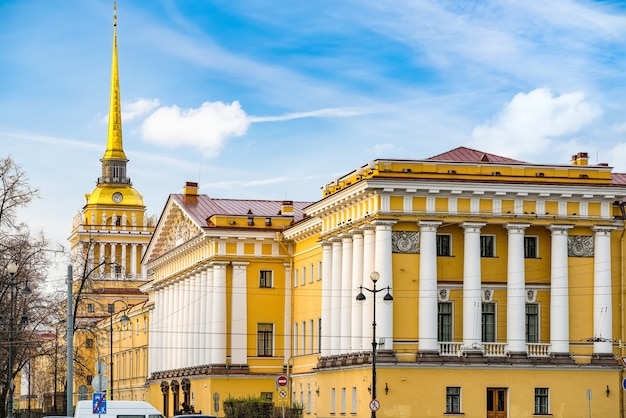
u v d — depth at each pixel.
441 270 75.69
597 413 75.31
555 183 75.50
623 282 77.75
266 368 98.00
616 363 75.94
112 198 193.38
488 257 76.50
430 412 72.88
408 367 72.94
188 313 107.69
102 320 158.00
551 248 76.88
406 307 74.00
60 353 96.62
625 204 79.19
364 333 75.31
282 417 77.69
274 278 98.94
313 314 92.31
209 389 97.00
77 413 56.81
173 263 114.56
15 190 84.38
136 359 139.00
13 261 81.88
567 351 75.50
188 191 109.50
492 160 80.12
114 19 192.62
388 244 73.75
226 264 98.06
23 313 85.88
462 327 75.25
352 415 77.50
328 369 82.25
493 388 74.06
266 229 98.50
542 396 74.94
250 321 98.12
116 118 196.62
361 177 77.69
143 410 57.41
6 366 88.75
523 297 75.44
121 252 191.25
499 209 75.44
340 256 82.62
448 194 74.75
